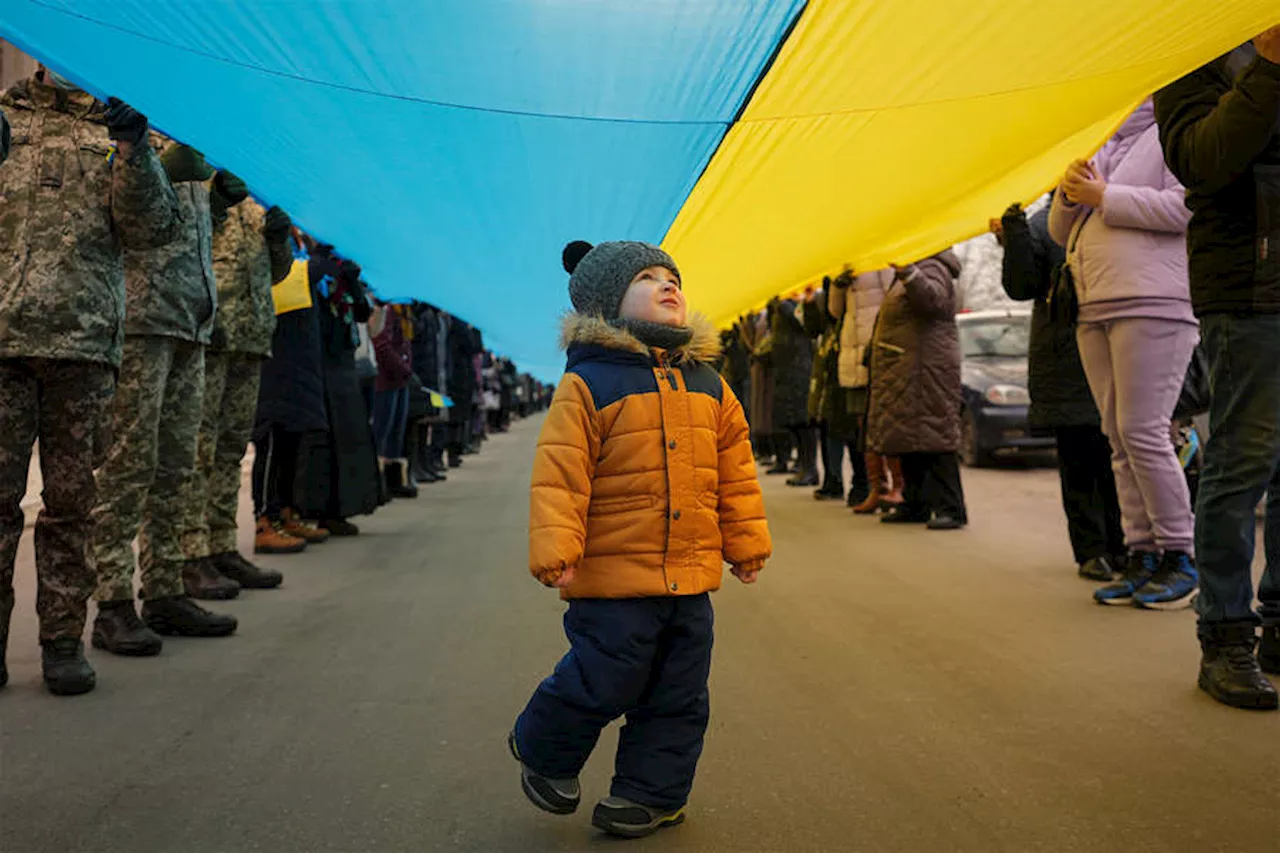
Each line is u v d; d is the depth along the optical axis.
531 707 2.28
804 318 8.60
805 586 5.12
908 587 5.06
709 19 2.39
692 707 2.31
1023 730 2.95
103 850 2.21
